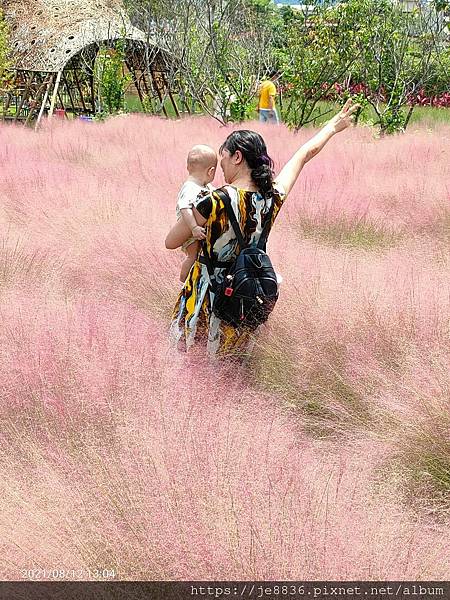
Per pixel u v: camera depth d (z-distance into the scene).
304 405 5.74
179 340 5.91
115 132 21.12
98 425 4.87
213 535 3.75
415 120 29.12
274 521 3.84
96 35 29.61
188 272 6.04
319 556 3.65
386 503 4.33
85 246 8.71
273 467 4.29
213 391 5.19
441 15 28.59
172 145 18.62
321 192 11.91
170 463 4.24
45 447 4.72
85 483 4.26
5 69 27.06
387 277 7.45
